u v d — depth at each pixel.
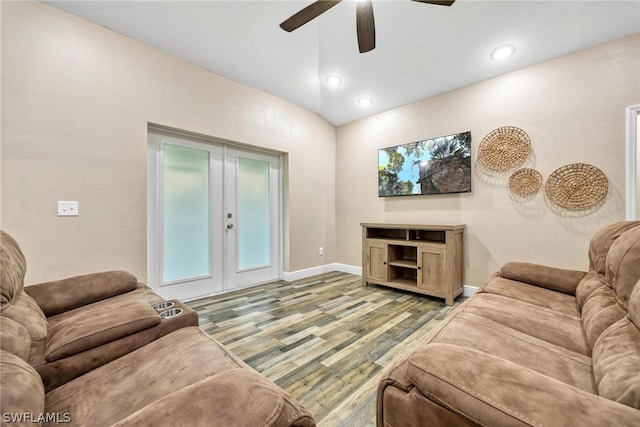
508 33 2.25
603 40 2.21
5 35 1.83
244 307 2.71
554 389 0.57
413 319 2.39
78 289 1.50
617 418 0.48
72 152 2.08
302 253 3.89
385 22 2.24
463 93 3.03
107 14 2.11
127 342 1.12
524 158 2.61
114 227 2.28
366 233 3.45
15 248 1.19
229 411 0.54
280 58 2.72
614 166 2.20
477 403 0.57
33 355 0.92
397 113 3.62
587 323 1.10
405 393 0.77
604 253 1.36
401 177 3.52
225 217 3.23
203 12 2.14
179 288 2.87
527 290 1.65
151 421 0.50
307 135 3.92
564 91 2.41
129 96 2.35
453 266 2.75
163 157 2.75
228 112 3.04
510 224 2.70
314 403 1.37
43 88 1.96
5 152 1.83
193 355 1.01
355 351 1.86
